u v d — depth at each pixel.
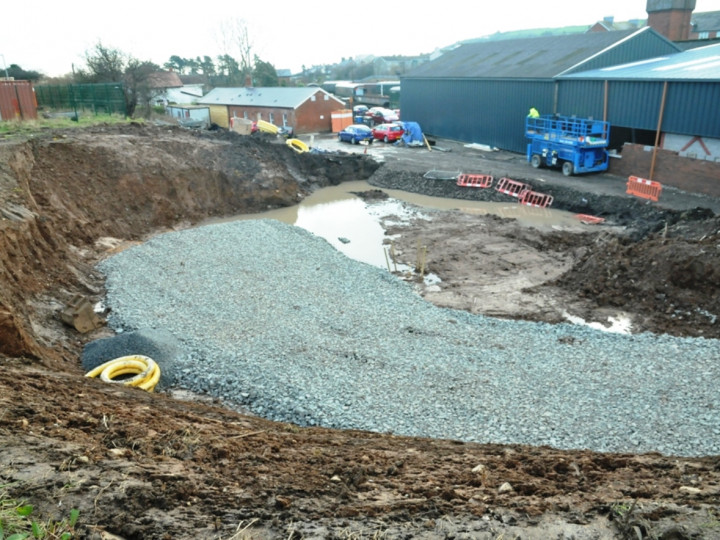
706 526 4.21
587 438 9.70
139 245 21.55
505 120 39.91
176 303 15.95
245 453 5.93
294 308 15.77
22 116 32.03
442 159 37.56
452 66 47.59
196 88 81.94
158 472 4.81
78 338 13.89
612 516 4.46
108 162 25.27
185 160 28.69
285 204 30.39
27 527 3.81
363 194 32.28
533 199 28.84
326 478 5.31
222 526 4.13
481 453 7.21
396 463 6.19
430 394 11.25
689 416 10.24
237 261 19.62
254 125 49.00
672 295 15.67
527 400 10.98
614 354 13.02
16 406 6.00
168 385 11.99
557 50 39.88
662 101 27.88
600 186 28.20
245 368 12.34
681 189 26.98
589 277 17.66
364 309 15.96
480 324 15.18
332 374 12.07
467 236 23.55
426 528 4.25
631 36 35.78
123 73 51.88
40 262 16.19
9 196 17.48
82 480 4.45
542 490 5.17
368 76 131.62
